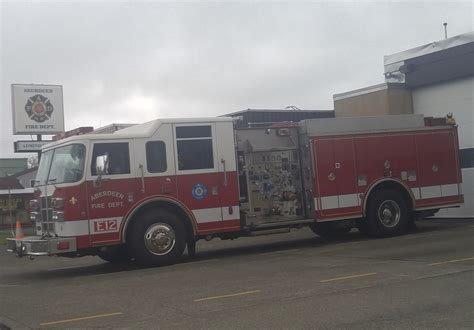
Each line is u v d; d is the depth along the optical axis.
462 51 17.89
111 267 11.83
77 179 10.56
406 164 14.01
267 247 13.83
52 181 10.95
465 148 18.05
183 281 8.95
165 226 11.10
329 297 7.12
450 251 10.51
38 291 9.02
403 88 19.73
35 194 11.77
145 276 9.78
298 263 10.24
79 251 11.10
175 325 6.14
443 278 7.97
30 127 31.42
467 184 17.94
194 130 11.67
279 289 7.79
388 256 10.38
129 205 10.92
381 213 13.69
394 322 5.88
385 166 13.73
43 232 11.45
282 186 12.92
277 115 22.84
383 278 8.18
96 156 10.74
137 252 10.91
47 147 11.70
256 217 12.51
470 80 17.89
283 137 12.99
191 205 11.51
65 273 11.38
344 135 13.35
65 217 10.52
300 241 14.78
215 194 11.75
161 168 11.27
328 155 13.13
